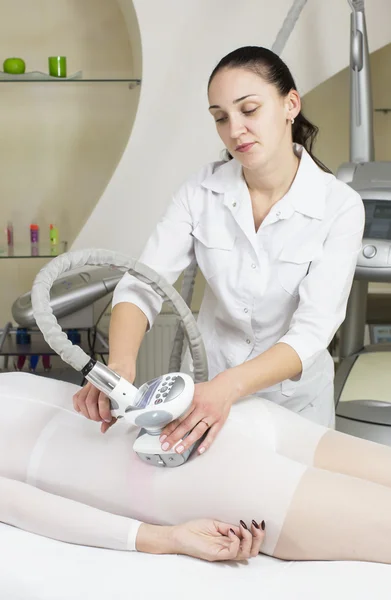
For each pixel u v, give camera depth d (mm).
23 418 1521
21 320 3031
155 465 1367
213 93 1578
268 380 1454
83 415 1447
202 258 1799
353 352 2859
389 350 2854
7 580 1232
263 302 1731
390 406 2371
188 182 1857
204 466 1336
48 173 3701
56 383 1620
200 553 1253
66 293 2979
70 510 1331
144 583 1198
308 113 3750
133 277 1667
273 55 1594
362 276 2359
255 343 1803
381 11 3131
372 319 3449
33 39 3590
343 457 1437
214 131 3170
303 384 1803
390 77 3729
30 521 1343
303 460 1455
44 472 1446
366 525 1240
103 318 3594
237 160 1734
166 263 1812
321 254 1670
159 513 1360
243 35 3104
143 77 3111
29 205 3725
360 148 2877
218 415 1340
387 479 1396
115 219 3223
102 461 1414
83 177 3711
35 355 3080
